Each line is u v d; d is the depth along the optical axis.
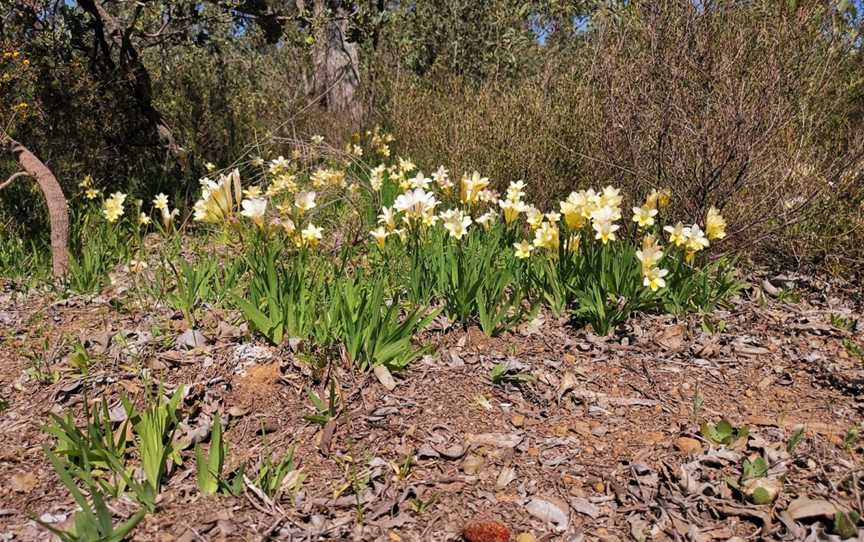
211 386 3.10
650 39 4.78
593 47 5.19
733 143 4.31
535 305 3.86
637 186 4.75
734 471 2.52
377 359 3.22
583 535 2.25
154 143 7.00
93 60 6.44
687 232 3.89
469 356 3.48
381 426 2.84
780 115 4.29
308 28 6.68
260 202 4.04
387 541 2.21
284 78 9.63
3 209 5.29
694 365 3.41
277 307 3.45
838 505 2.25
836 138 4.86
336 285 3.58
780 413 2.94
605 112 5.00
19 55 5.38
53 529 2.02
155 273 4.26
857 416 2.88
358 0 6.45
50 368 3.30
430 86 9.05
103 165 6.43
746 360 3.46
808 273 4.71
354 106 9.68
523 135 5.61
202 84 7.83
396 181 6.41
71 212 5.38
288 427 2.84
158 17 7.27
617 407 3.04
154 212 6.08
